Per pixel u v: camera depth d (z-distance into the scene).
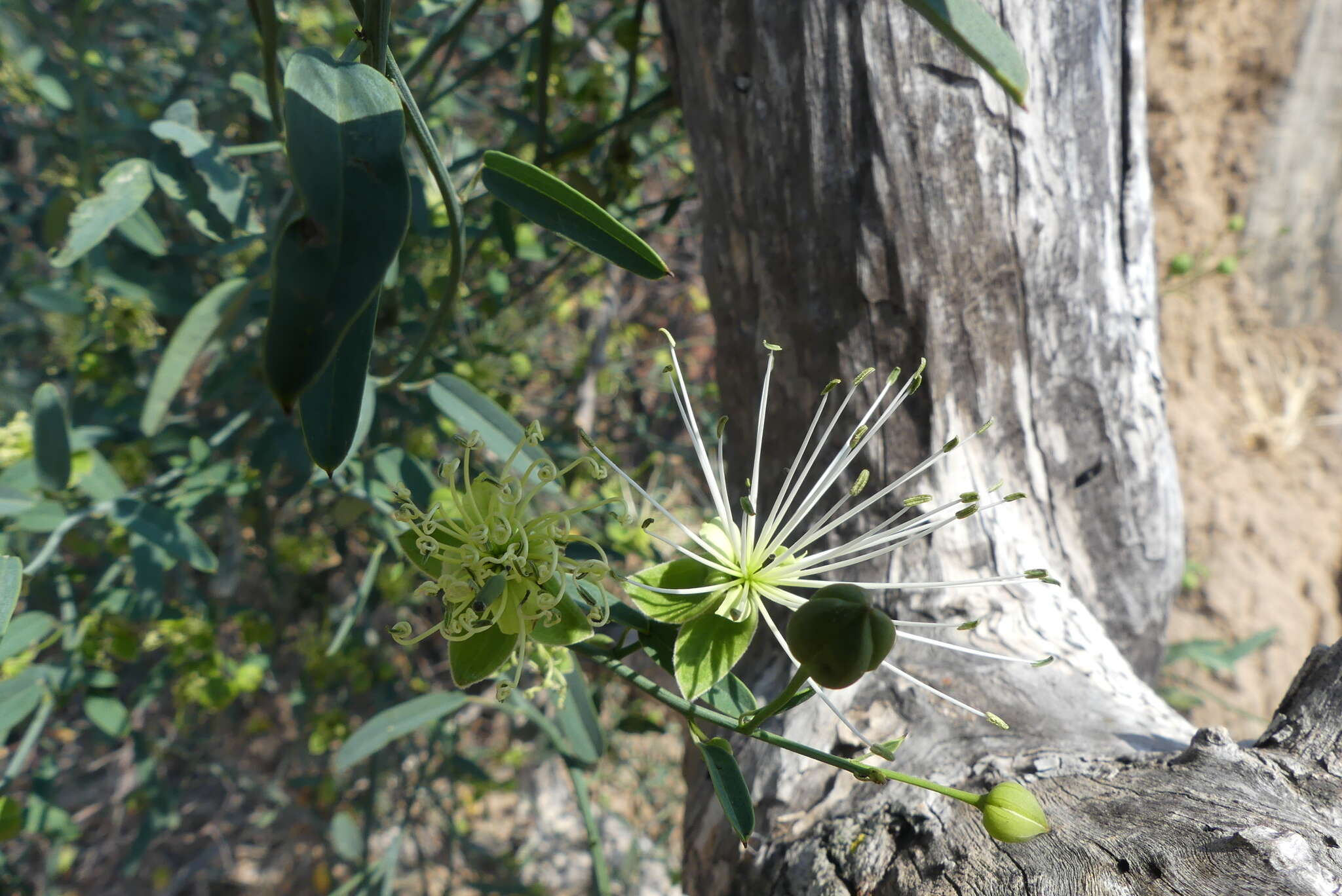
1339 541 0.49
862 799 0.16
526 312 0.37
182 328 0.17
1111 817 0.14
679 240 0.47
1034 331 0.20
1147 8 0.50
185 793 0.45
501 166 0.12
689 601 0.13
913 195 0.19
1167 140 0.50
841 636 0.10
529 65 0.28
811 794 0.17
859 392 0.20
